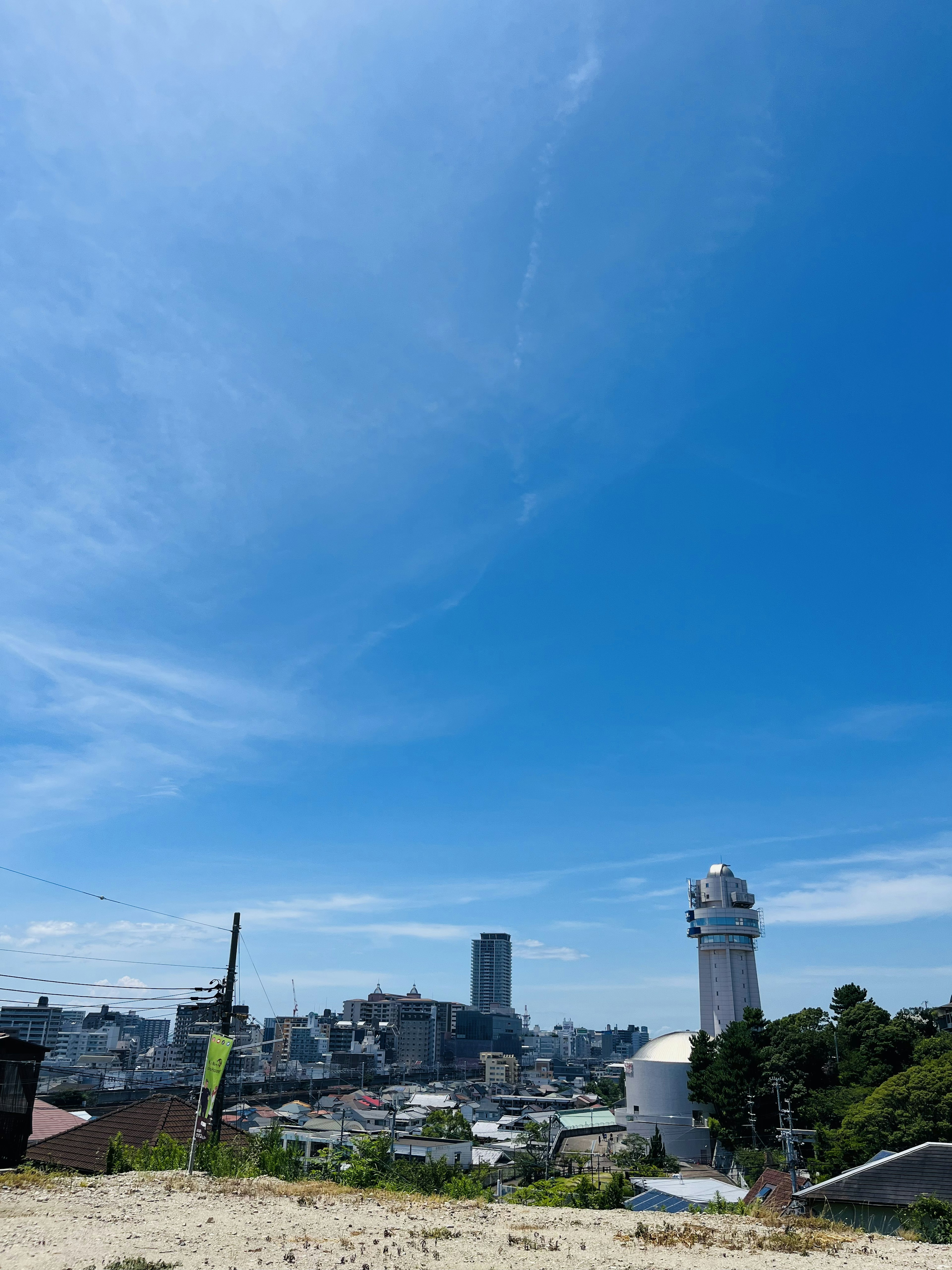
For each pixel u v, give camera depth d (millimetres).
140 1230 16984
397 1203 22719
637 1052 125375
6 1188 22125
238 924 39500
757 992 126812
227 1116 110250
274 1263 14297
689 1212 24141
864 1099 79312
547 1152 92062
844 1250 18016
